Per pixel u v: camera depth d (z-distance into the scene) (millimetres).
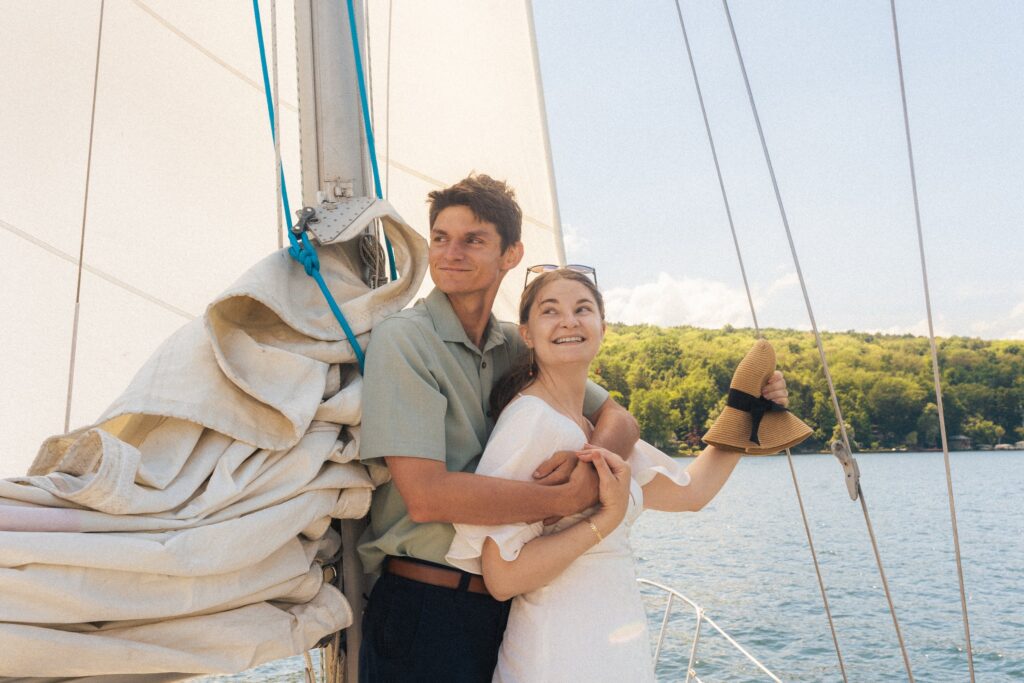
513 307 2980
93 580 1275
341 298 1807
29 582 1212
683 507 2020
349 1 1909
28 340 2902
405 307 1862
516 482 1588
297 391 1591
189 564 1349
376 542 1721
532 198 3062
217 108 3195
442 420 1634
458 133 3115
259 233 3279
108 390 3025
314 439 1598
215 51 3156
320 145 1871
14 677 1231
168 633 1378
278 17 3256
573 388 1820
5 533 1209
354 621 1800
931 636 15430
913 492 38312
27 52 2904
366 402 1642
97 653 1275
